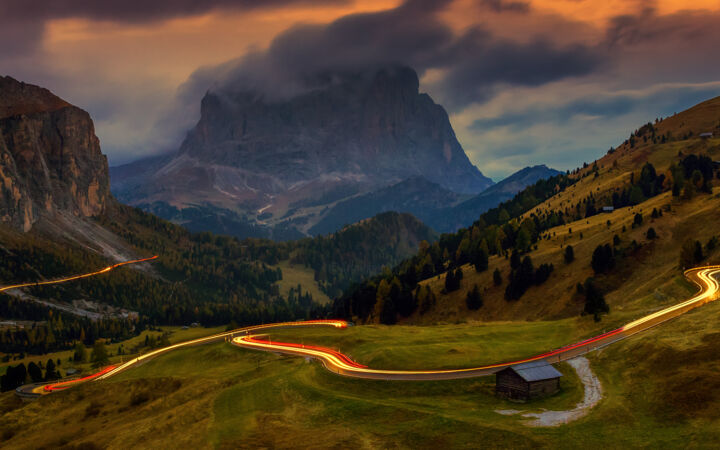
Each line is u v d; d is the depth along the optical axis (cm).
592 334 11181
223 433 8762
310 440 7862
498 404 8319
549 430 6919
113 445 9706
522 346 11512
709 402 6581
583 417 7194
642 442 6212
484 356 11094
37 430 12619
